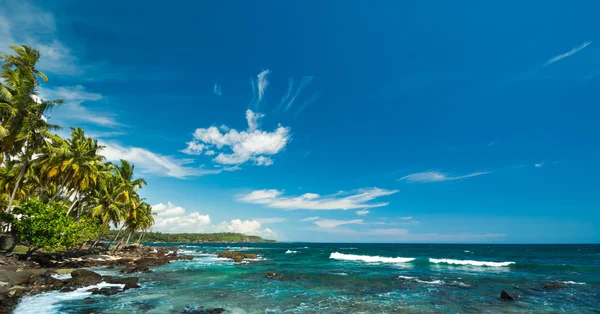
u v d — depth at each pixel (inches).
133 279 847.1
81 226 1160.8
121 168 1870.1
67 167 1240.2
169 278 992.2
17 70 1028.5
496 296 757.9
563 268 1456.7
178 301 650.8
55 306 580.4
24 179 1327.5
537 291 826.8
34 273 784.3
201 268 1323.8
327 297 735.1
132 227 1987.0
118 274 1056.8
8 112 901.2
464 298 735.1
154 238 7426.2
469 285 925.8
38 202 1010.1
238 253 2150.6
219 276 1072.2
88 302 614.5
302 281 989.2
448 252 3307.1
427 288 869.8
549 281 1005.8
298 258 2224.4
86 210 1791.3
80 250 1670.8
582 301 705.0
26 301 611.5
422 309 627.2
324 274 1186.0
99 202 1582.2
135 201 1785.2
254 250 3949.3
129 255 1779.0
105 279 840.9
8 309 553.3
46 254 1315.2
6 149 951.0
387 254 2869.1
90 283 786.8
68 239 1024.9
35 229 941.2
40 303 599.2
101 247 2076.8
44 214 981.8
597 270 1368.1
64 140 1301.7
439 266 1581.0
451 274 1210.0
